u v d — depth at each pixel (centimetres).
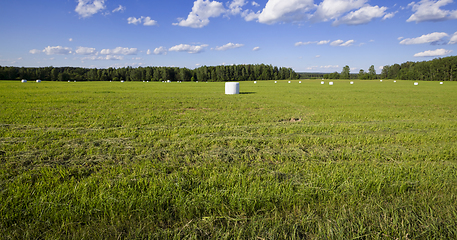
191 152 596
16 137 714
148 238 292
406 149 658
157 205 353
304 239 307
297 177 462
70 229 310
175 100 1870
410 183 441
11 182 412
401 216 346
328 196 395
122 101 1766
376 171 485
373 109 1481
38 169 470
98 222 327
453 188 424
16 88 3244
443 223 337
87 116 1109
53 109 1316
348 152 607
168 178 436
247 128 896
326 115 1235
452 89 3712
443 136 791
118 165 503
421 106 1648
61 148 605
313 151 628
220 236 305
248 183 429
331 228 316
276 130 860
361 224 327
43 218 323
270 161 557
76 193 373
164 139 721
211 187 408
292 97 2225
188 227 316
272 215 350
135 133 788
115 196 369
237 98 2097
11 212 328
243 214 349
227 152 602
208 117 1141
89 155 552
